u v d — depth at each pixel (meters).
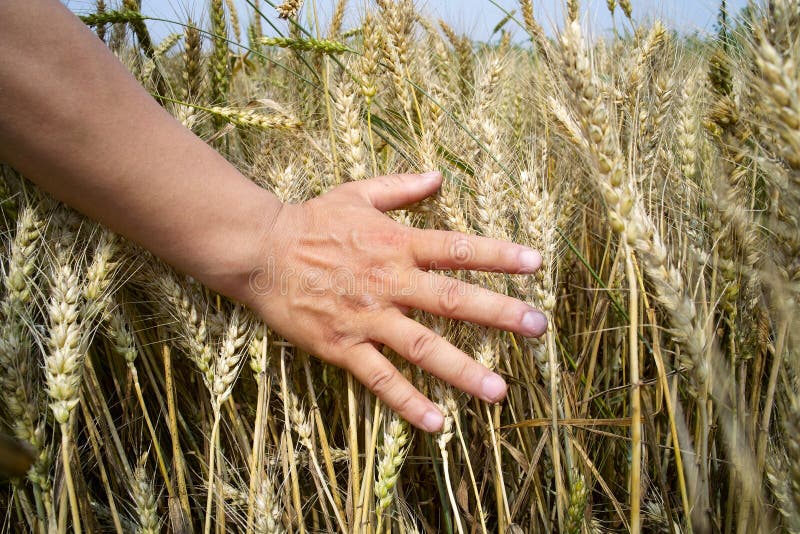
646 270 0.36
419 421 0.41
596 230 0.63
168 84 0.53
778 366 0.39
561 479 0.42
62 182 0.37
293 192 0.49
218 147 0.56
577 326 0.57
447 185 0.47
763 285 0.42
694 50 0.52
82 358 0.40
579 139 0.42
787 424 0.36
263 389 0.44
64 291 0.40
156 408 0.51
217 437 0.44
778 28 0.35
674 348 0.49
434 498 0.51
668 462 0.50
